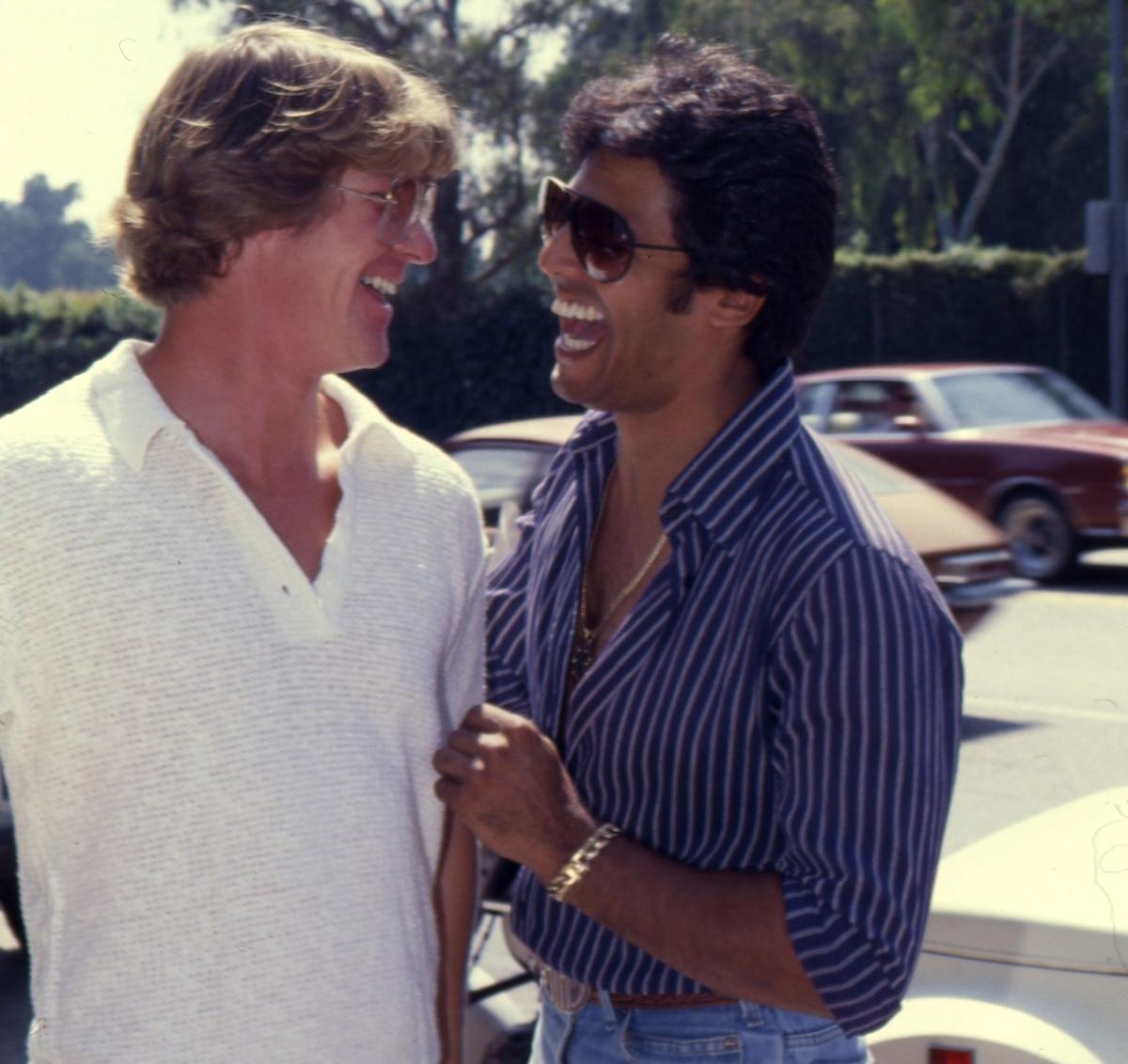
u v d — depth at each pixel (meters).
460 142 1.63
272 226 1.50
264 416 1.57
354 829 1.52
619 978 1.72
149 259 1.52
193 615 1.46
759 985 1.55
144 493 1.46
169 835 1.45
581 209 1.74
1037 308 21.75
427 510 1.67
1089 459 9.94
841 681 1.54
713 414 1.78
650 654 1.69
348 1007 1.51
